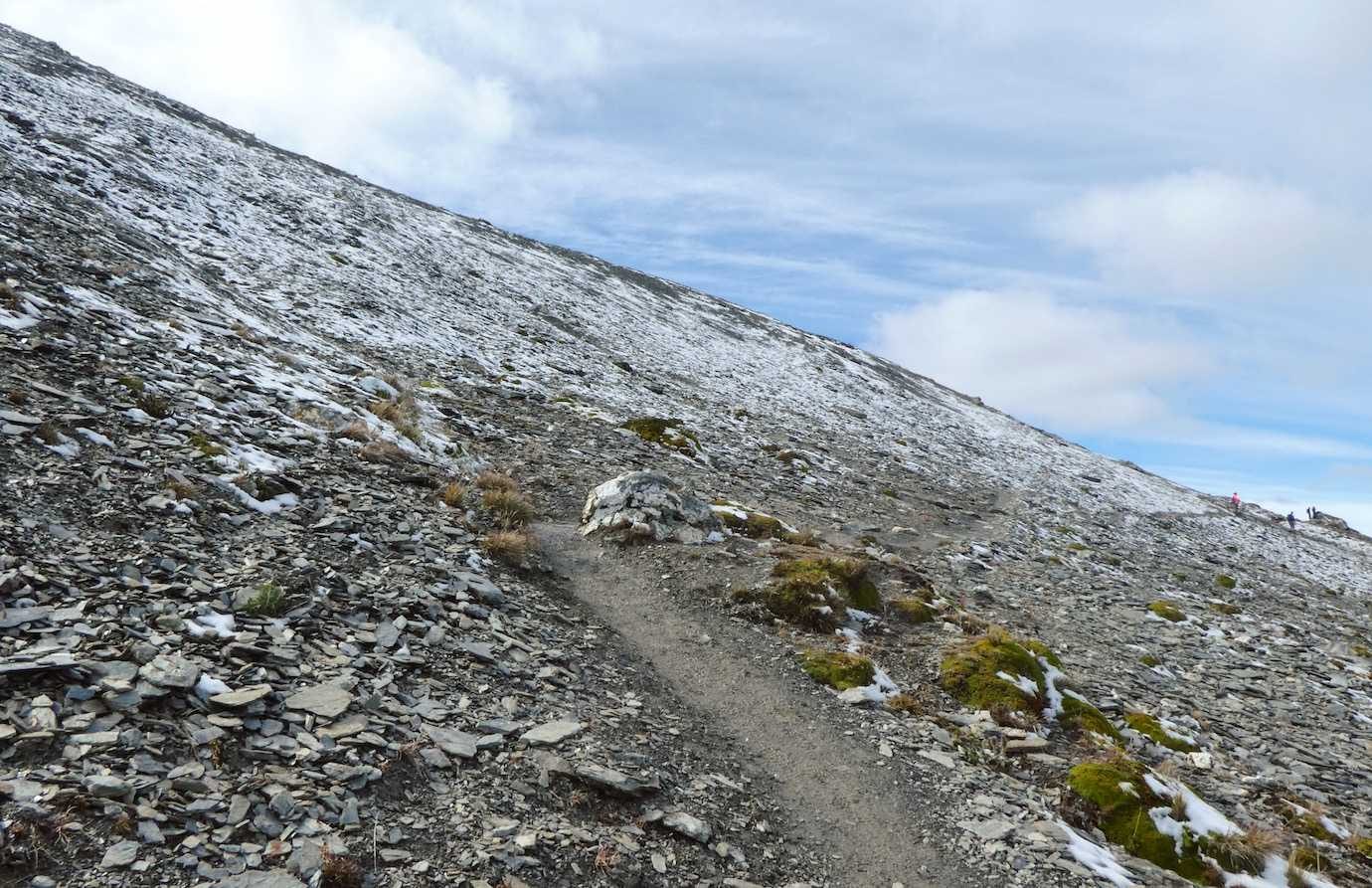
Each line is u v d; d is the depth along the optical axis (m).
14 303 12.98
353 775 5.97
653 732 8.56
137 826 4.84
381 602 9.11
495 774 6.69
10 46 46.94
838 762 9.20
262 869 4.84
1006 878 7.43
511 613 10.48
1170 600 26.73
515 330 40.88
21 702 5.55
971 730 10.78
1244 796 11.16
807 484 31.62
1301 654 21.84
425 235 54.53
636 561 14.69
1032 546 31.78
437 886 5.18
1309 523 88.50
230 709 6.25
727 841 6.94
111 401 11.44
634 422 29.22
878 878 7.11
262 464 11.77
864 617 13.91
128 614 7.06
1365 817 11.31
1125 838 8.76
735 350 67.94
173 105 55.38
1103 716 12.41
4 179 22.61
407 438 17.00
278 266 32.31
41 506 8.21
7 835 4.42
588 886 5.71
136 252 22.55
